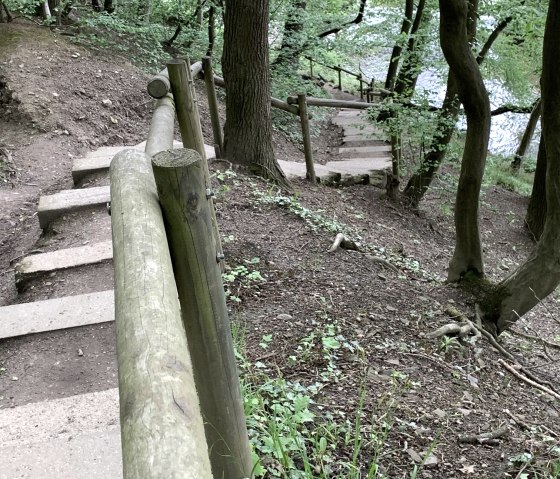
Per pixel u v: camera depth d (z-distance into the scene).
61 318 3.40
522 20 8.05
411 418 3.01
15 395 2.83
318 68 18.98
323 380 3.16
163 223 1.66
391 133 8.57
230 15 6.15
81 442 2.35
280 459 2.41
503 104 12.37
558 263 4.83
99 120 7.79
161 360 1.06
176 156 1.73
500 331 5.01
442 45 4.70
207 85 6.60
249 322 3.69
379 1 12.00
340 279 4.62
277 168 6.77
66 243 4.45
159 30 10.91
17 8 9.44
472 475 2.66
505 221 10.30
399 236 7.34
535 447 3.02
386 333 3.94
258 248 4.82
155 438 0.89
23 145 6.95
